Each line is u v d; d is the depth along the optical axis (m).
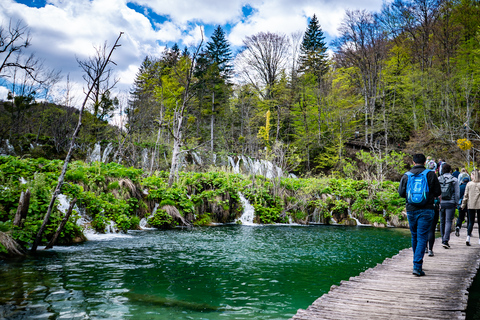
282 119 41.72
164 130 28.17
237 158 34.12
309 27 60.31
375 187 21.05
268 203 19.61
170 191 16.22
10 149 27.94
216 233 13.66
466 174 10.93
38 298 5.00
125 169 15.71
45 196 10.14
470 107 30.70
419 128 35.25
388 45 42.66
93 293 5.38
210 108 45.34
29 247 8.73
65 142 30.88
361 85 42.03
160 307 4.88
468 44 35.47
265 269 7.60
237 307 5.02
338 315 3.99
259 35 46.84
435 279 5.59
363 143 38.19
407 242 12.57
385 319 3.85
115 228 12.53
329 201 20.36
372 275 5.90
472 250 8.30
